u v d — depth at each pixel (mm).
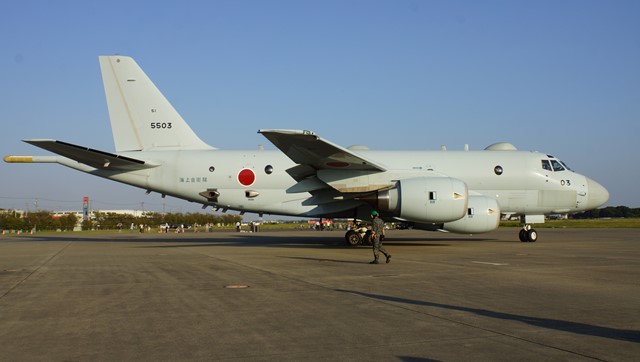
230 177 23672
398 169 23141
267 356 5230
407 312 7426
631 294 8945
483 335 6031
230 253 19141
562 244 24125
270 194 23719
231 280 11086
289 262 15188
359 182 20828
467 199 20203
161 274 12359
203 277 11664
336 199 21625
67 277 11953
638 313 7281
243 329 6438
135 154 23891
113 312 7613
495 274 11906
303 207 23516
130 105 24406
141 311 7668
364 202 21453
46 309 7887
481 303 8109
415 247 21719
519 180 24375
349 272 12461
